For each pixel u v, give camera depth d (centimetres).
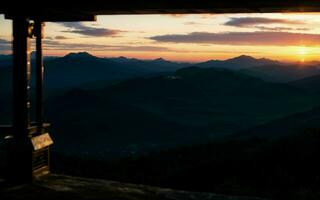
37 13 700
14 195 662
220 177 1557
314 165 1337
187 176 1650
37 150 768
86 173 1552
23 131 728
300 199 952
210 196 721
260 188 1195
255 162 1589
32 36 739
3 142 729
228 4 571
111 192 715
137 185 784
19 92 719
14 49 715
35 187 716
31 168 740
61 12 703
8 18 712
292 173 1309
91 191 714
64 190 709
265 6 556
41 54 795
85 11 685
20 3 692
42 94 798
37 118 793
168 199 691
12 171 737
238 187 1230
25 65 718
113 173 1666
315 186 1079
